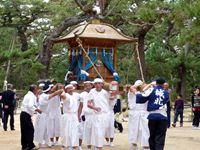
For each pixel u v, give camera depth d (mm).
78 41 17891
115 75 18484
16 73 55594
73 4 39438
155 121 12336
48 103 15883
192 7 18500
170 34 43125
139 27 34719
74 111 14453
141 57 35531
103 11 31719
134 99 14641
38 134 15883
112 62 19047
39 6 41969
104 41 18734
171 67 41969
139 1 31656
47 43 38062
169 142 17672
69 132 14359
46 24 46906
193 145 16797
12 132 21422
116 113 21219
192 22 19672
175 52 45094
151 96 12391
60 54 52750
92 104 13953
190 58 42531
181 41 20375
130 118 14750
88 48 18609
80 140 15273
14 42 59906
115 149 15461
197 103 24406
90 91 14086
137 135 14602
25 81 55188
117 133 21062
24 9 41906
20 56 37781
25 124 14961
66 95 14312
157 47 42344
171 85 44344
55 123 15945
